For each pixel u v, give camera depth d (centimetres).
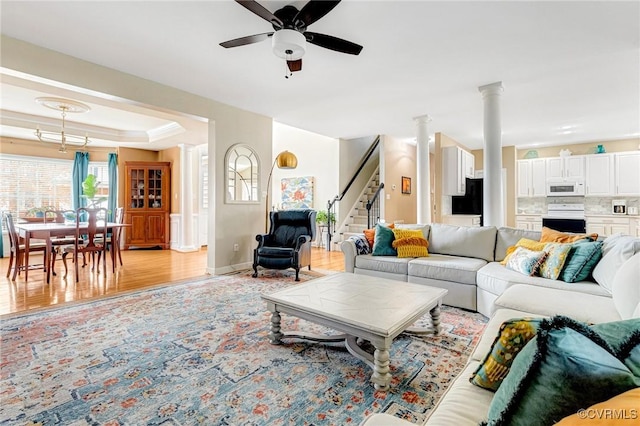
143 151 768
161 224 743
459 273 320
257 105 475
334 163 763
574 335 78
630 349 75
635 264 171
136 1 231
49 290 379
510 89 400
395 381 191
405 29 266
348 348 215
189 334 256
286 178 842
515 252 305
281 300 226
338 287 256
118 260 584
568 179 705
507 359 106
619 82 379
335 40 247
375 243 397
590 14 243
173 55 316
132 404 168
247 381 190
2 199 635
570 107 471
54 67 306
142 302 335
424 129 525
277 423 154
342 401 171
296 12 235
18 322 278
